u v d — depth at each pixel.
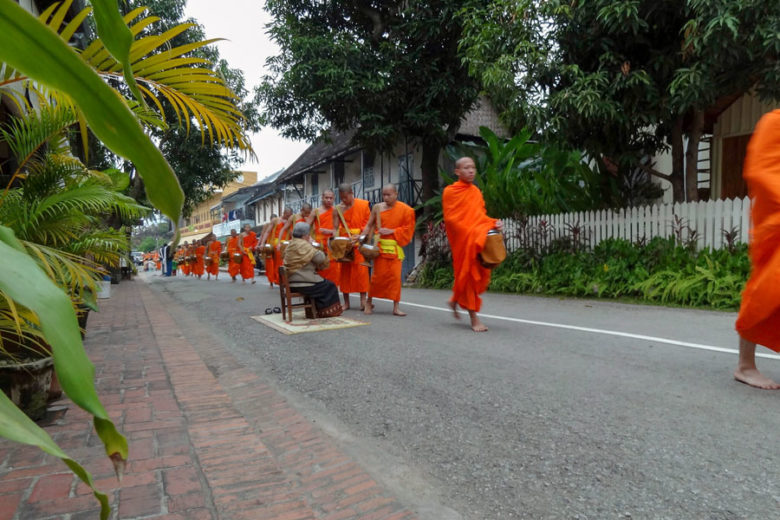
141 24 1.25
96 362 4.84
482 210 5.91
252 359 5.07
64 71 0.46
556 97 8.58
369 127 14.71
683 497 2.18
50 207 3.54
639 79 7.94
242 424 3.16
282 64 14.94
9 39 0.45
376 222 7.55
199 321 7.87
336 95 13.57
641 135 10.09
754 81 8.20
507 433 2.95
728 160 11.53
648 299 8.34
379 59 14.23
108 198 3.79
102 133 0.48
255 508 2.13
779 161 3.05
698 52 7.18
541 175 12.92
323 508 2.20
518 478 2.43
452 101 14.73
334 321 7.02
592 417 3.12
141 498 2.20
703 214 8.59
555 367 4.25
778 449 2.58
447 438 2.94
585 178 11.12
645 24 7.64
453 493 2.34
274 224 13.91
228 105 1.81
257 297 11.48
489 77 9.23
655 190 12.40
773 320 3.35
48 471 2.46
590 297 9.16
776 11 6.84
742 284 7.23
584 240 10.56
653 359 4.40
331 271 9.08
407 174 18.67
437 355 4.82
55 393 3.61
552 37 8.90
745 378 3.61
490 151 14.57
